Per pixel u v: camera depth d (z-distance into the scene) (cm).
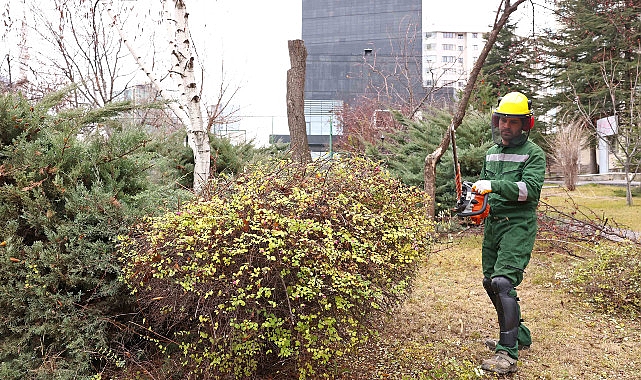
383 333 475
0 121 395
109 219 382
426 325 507
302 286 308
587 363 427
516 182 405
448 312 545
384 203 395
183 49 630
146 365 381
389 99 2356
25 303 361
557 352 448
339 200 362
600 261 618
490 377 397
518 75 2914
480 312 547
